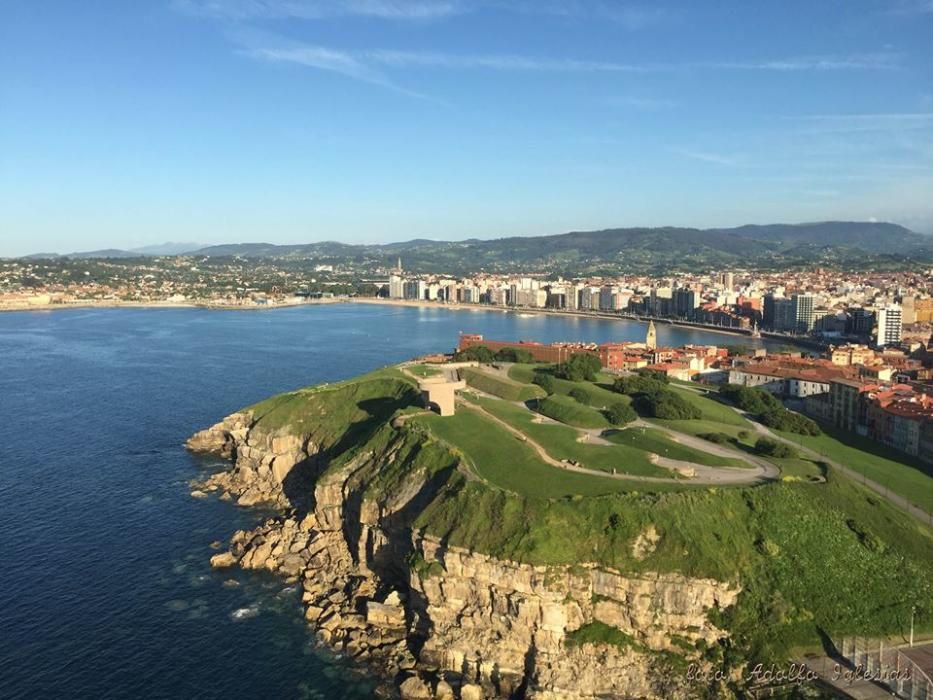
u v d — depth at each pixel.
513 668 107.88
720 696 99.38
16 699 100.81
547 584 106.81
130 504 171.38
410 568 117.44
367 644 114.94
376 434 160.50
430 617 114.06
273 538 148.00
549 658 105.94
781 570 112.38
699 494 120.88
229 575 137.38
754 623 106.56
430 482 133.25
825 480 132.38
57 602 125.88
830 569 113.69
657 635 107.00
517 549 109.56
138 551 146.25
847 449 181.75
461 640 110.81
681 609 107.25
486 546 111.62
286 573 138.00
